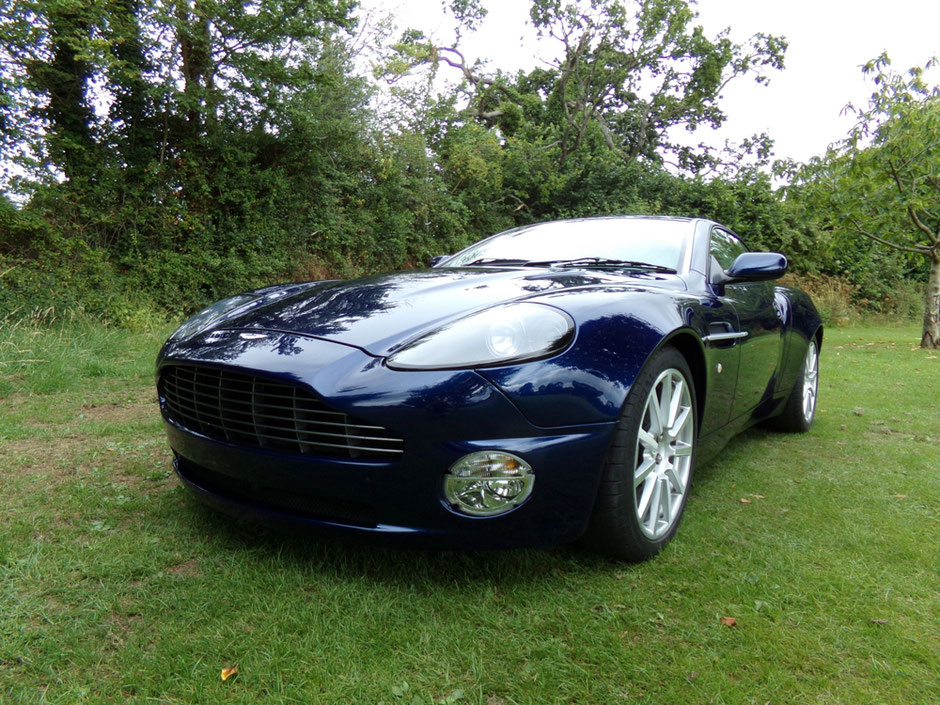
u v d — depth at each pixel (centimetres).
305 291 247
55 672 139
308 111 1131
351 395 166
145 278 948
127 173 966
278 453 175
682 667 146
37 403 423
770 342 308
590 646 153
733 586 183
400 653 149
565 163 1789
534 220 1753
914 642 157
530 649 151
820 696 138
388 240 1334
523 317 179
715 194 1819
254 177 1078
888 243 1001
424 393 164
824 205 1019
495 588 179
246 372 179
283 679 138
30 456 298
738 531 225
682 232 299
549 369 170
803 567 196
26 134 863
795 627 163
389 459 166
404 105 1388
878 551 209
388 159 1298
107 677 138
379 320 192
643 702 134
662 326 199
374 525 173
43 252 861
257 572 183
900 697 138
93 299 820
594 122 2059
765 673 145
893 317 1677
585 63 2089
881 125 930
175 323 897
